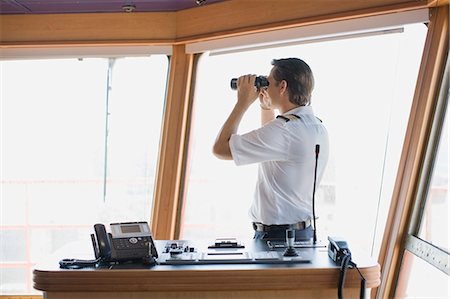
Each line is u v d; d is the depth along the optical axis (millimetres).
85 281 2027
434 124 3047
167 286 2014
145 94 4184
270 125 2471
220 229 4145
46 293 2068
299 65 2617
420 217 3160
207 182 4168
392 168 3371
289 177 2520
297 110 2602
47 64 4246
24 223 4473
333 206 3713
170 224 4109
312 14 3471
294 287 2010
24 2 3912
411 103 3148
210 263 2113
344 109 3615
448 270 2639
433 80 3012
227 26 3805
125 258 2143
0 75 4285
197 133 4172
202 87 4121
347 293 2053
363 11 3264
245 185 3982
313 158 2537
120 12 4074
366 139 3594
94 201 4379
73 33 4113
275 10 3617
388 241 3271
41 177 4406
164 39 4020
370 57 3508
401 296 3223
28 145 4367
